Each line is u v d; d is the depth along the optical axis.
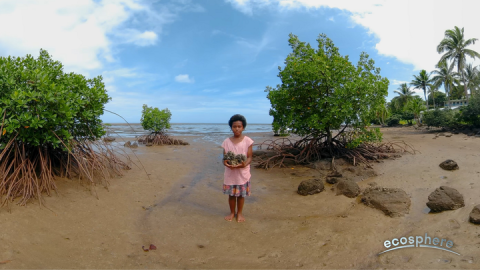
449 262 2.71
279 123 9.31
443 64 38.41
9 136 4.49
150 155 10.20
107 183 5.53
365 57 9.05
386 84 8.43
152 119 14.33
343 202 4.96
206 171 7.81
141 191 5.46
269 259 3.11
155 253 3.25
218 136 20.59
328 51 9.31
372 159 8.61
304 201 5.21
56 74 5.45
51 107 4.70
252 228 4.04
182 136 20.48
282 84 9.19
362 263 2.89
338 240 3.47
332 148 9.10
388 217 4.10
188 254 3.26
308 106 9.01
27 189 4.18
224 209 4.89
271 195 5.67
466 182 5.30
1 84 4.40
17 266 2.60
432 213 4.08
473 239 3.12
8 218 3.48
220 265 2.99
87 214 4.12
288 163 8.89
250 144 4.27
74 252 3.07
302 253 3.21
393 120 42.81
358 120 8.47
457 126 21.78
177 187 6.04
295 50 9.70
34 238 3.19
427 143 12.49
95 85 6.25
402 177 6.21
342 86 8.38
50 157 5.27
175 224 4.14
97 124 6.09
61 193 4.63
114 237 3.57
